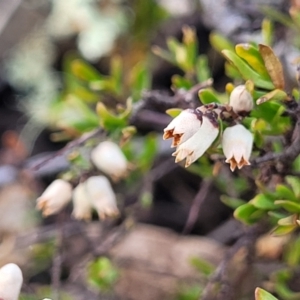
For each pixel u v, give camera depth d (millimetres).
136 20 458
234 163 253
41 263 361
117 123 291
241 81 293
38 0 481
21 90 489
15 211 402
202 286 325
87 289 335
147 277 351
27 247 360
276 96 255
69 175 290
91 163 290
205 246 362
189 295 326
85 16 470
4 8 479
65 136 339
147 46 456
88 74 321
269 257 322
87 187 288
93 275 321
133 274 351
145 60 446
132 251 361
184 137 245
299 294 306
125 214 349
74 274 337
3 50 487
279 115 262
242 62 259
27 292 312
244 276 312
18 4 475
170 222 412
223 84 429
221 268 299
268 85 260
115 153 289
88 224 359
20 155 370
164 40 457
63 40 483
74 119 310
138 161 327
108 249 325
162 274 340
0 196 409
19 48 489
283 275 308
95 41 460
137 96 318
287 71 331
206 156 281
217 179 321
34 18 481
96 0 472
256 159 264
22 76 487
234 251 304
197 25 440
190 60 315
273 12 311
